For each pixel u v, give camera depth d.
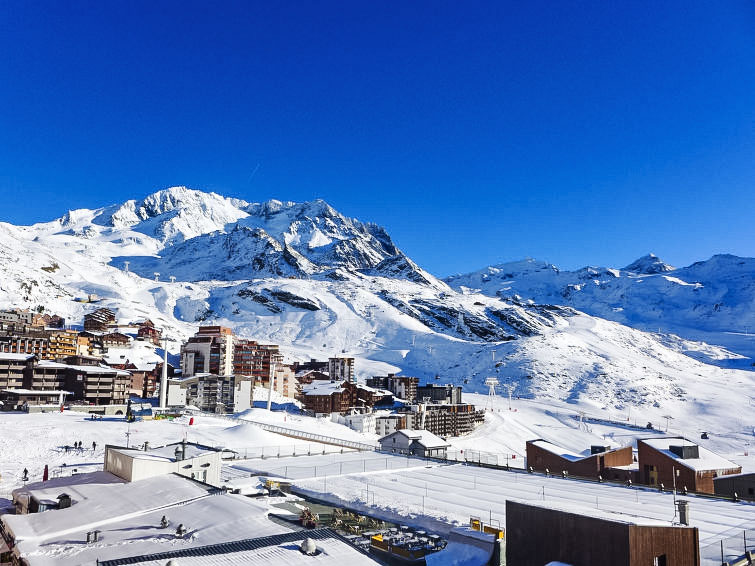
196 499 38.22
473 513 50.69
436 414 176.75
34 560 28.89
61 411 112.31
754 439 176.12
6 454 72.56
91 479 46.62
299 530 31.89
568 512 30.81
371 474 72.50
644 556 27.80
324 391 197.50
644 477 77.31
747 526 46.19
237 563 25.89
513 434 183.62
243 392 164.12
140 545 30.30
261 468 74.38
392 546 41.22
